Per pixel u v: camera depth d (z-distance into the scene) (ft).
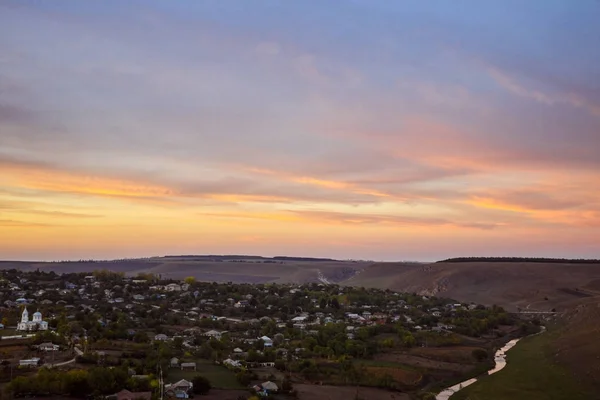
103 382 468.75
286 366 630.33
